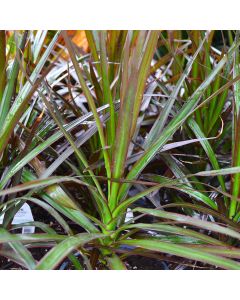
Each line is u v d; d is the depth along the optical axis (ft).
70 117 2.68
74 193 2.33
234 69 2.07
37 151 1.77
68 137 1.72
